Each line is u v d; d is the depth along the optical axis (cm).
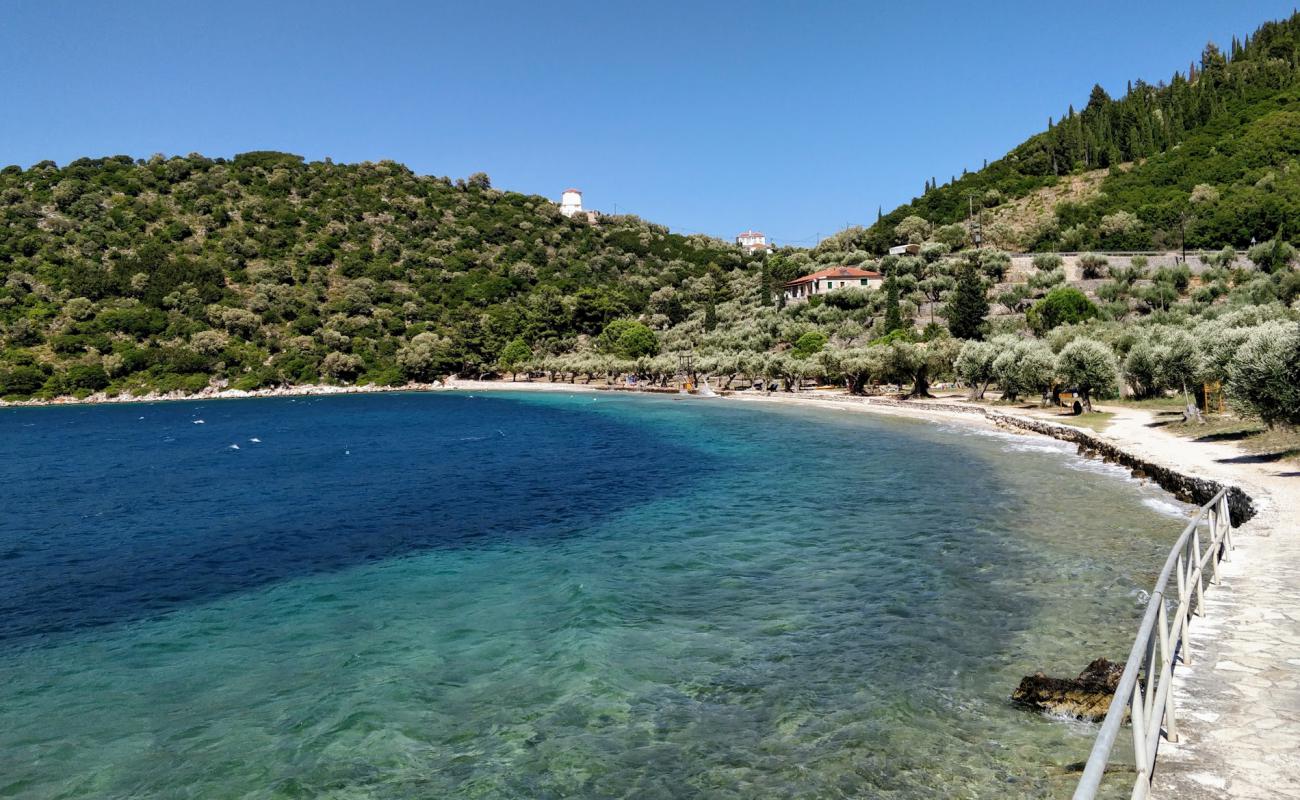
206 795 1002
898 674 1269
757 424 6288
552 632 1566
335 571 2194
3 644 1644
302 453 5394
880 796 910
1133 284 10744
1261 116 15675
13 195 16600
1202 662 941
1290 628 1046
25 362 12631
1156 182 15075
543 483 3712
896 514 2605
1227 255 10894
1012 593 1673
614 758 1044
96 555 2495
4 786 1038
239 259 16312
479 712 1205
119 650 1584
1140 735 585
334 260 17762
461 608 1780
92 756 1120
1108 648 1334
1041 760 961
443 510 3100
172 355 13488
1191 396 4078
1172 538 2106
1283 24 19900
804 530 2433
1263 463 2709
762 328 12850
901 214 19425
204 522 3025
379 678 1362
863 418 6372
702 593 1791
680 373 12950
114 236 16050
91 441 6719
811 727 1101
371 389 14338
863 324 11369
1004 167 19550
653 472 3938
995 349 6481
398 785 1004
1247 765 688
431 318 16350
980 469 3494
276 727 1191
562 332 16762
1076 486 2964
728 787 955
